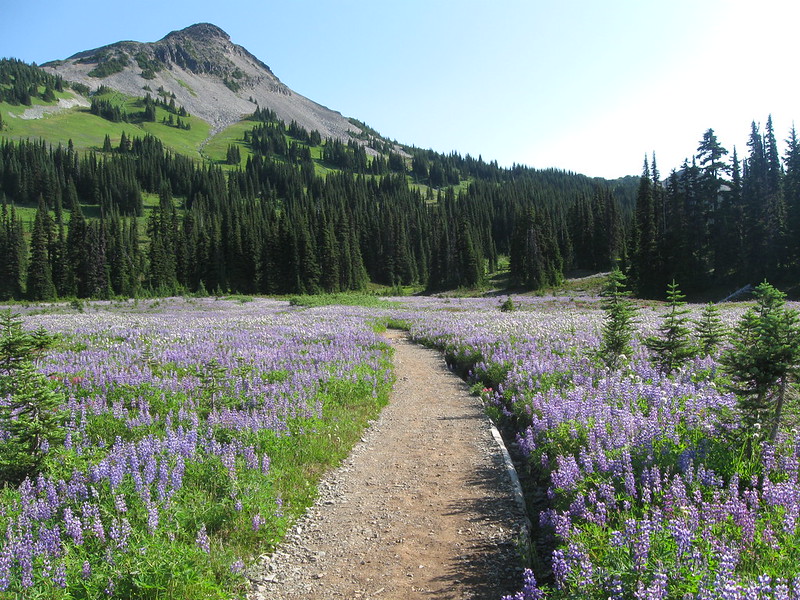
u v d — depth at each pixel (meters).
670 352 12.97
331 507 8.16
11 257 97.69
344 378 15.64
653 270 64.56
